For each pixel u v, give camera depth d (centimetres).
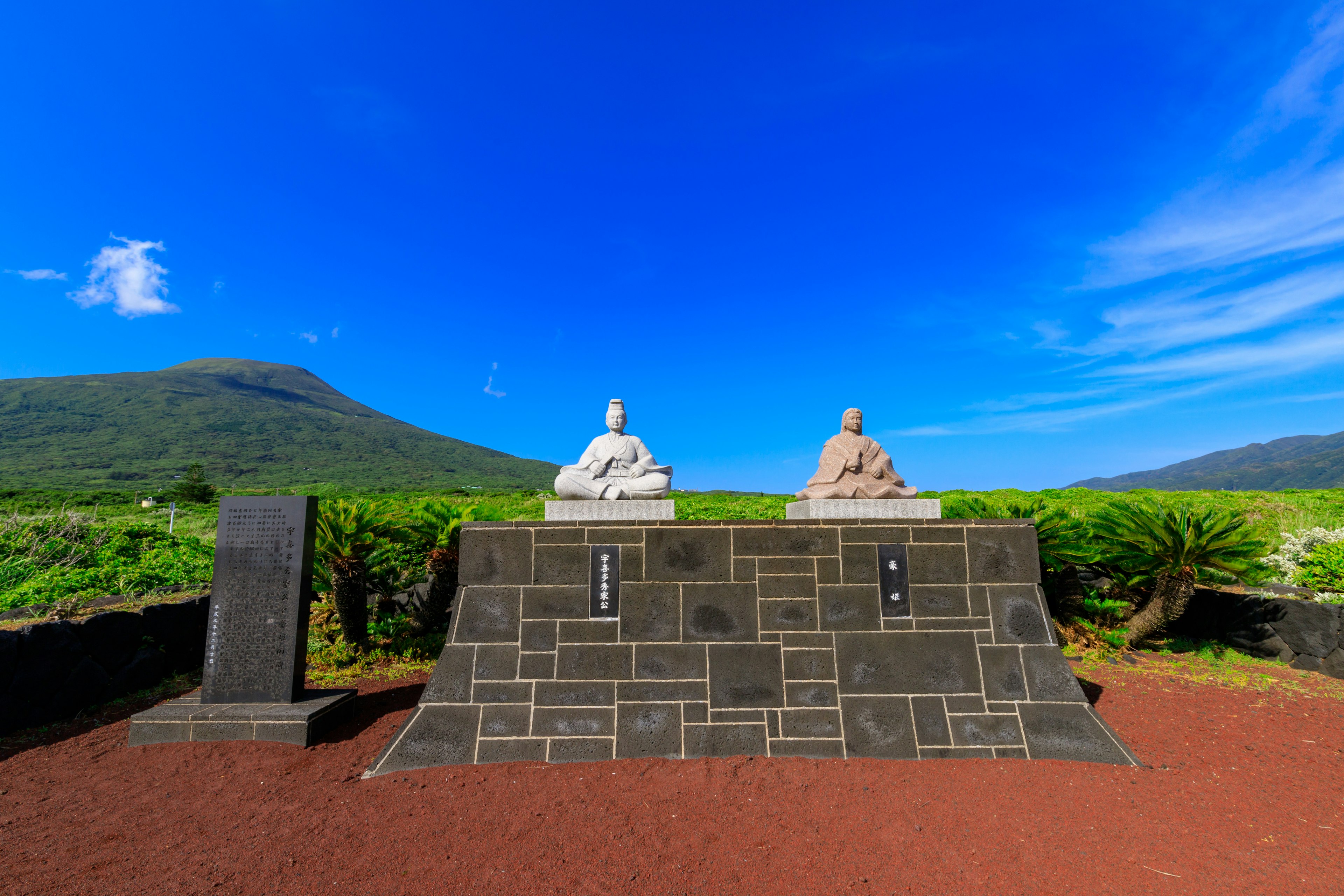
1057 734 547
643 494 680
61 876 371
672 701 559
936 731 548
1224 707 643
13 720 573
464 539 598
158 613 718
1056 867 382
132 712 636
